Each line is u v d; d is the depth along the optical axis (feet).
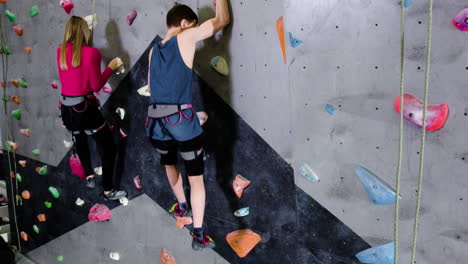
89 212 10.49
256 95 6.63
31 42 11.11
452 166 4.86
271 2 6.19
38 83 11.19
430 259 5.17
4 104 12.89
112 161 8.81
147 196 8.81
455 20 4.61
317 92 5.92
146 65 8.16
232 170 7.20
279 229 6.72
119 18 8.51
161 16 7.70
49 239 12.29
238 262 7.40
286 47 6.13
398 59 5.12
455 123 4.77
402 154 5.24
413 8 4.93
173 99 6.15
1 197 14.88
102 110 9.35
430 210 5.10
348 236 5.91
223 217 7.49
